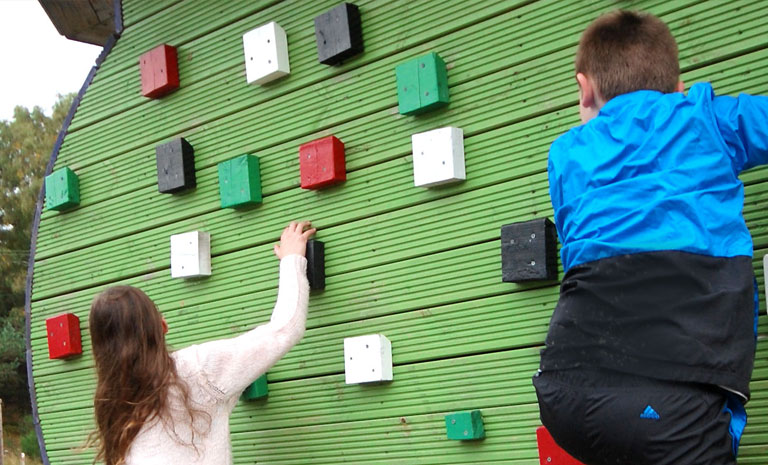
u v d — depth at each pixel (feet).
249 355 6.21
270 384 7.72
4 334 68.23
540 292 6.07
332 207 7.36
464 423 6.27
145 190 8.86
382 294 6.98
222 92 8.26
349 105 7.29
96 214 9.33
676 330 4.13
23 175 82.17
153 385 5.91
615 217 4.39
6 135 83.41
